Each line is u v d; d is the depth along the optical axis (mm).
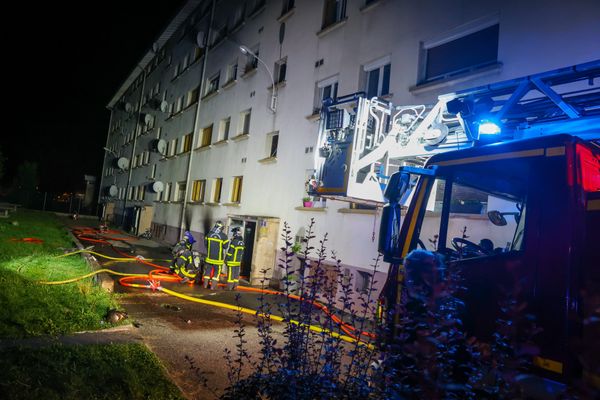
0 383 3195
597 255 2465
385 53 9086
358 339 3043
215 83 19109
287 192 11609
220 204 15859
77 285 7160
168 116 24219
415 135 5348
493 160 3186
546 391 2393
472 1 7363
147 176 26234
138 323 5961
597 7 5559
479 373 2398
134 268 11750
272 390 2623
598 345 2232
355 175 5812
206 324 6508
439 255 3209
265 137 13359
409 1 8719
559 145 2779
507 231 5762
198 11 22188
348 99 6426
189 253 10148
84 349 4297
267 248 11281
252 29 15578
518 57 6449
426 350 2418
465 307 3094
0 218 20125
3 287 5961
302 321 3172
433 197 5223
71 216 35062
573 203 2607
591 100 3967
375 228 8430
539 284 2625
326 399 2475
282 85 12867
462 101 4629
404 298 3131
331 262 9430
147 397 3543
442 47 8055
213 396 3816
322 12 11516
